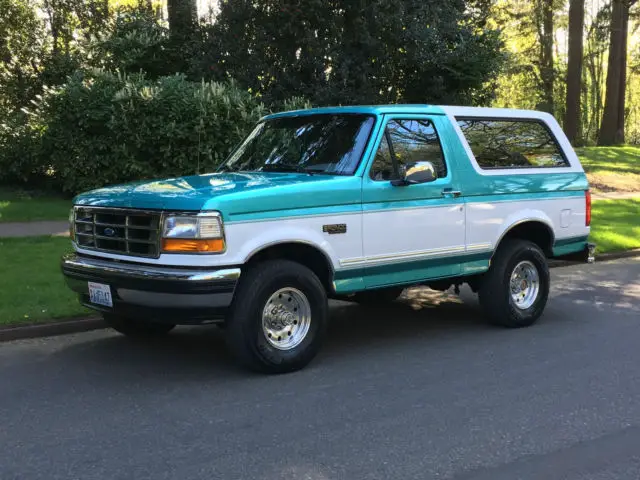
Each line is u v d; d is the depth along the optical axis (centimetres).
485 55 1733
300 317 559
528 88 4438
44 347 629
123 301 526
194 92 1464
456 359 602
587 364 587
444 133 654
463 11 1805
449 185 641
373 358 604
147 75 1711
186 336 673
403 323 745
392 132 612
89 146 1491
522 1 3719
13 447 410
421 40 1644
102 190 579
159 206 510
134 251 530
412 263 616
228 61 1628
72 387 520
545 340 669
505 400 496
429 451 406
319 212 550
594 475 378
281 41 1639
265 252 550
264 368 540
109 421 451
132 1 2411
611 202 1873
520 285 724
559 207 748
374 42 1609
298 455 399
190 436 427
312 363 586
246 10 1585
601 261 1196
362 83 1638
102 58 1730
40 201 1516
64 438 423
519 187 705
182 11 1752
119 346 636
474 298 882
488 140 698
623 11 3741
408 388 521
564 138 782
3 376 545
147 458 394
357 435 429
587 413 471
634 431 441
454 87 1769
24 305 711
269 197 523
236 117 1480
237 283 522
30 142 1617
